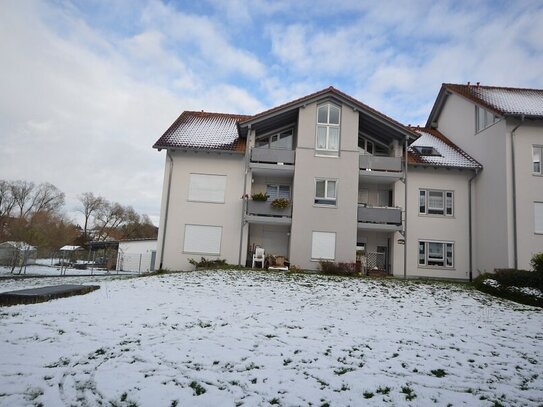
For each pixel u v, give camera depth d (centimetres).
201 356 620
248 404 470
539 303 1255
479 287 1513
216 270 1778
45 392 480
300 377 559
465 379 584
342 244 1998
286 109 2062
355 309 1074
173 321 831
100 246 4378
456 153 2306
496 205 2009
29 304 973
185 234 2094
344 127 2083
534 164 1975
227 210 2108
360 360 645
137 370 555
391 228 2045
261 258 2006
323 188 2053
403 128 2052
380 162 2098
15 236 3709
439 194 2195
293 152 2089
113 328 757
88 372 543
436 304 1212
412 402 497
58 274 2466
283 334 772
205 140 2183
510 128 1978
